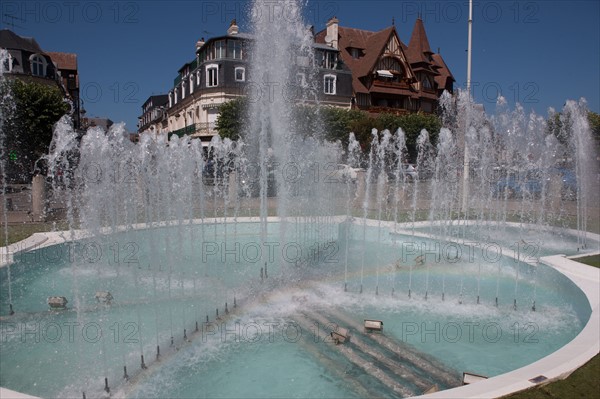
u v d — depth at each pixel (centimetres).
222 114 3344
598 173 2081
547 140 1853
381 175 1877
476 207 1836
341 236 1270
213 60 4103
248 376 491
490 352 557
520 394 367
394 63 5103
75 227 1271
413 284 838
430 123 3794
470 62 1753
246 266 944
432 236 1190
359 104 4897
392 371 503
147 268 925
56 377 482
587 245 1150
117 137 1199
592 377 396
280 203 1386
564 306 724
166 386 469
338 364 520
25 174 2900
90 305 704
